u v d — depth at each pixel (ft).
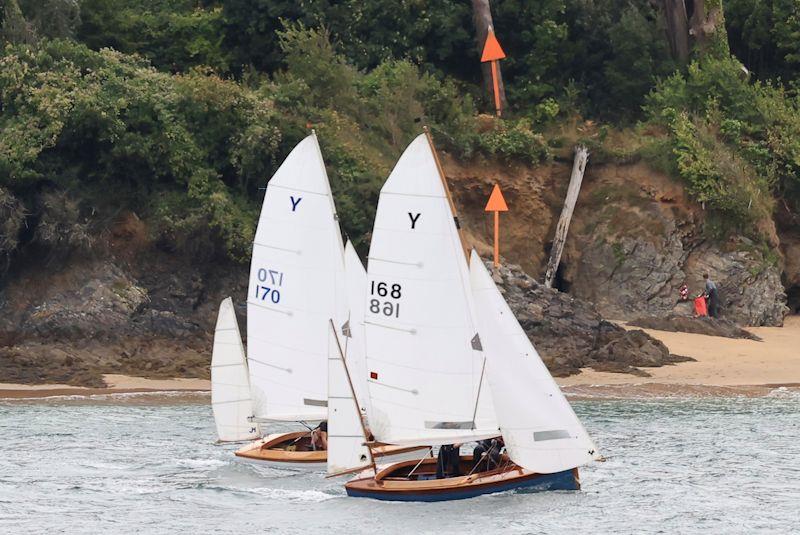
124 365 591.37
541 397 343.67
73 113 654.12
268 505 352.90
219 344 405.59
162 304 648.38
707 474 391.24
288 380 395.55
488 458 355.15
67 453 421.59
